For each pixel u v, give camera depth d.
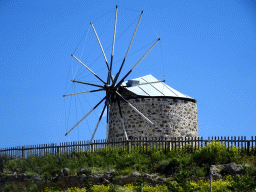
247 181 16.59
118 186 19.52
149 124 31.05
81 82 30.81
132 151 23.66
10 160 30.55
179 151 21.75
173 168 20.27
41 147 29.39
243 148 19.98
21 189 25.84
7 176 28.20
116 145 25.12
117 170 21.89
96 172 22.53
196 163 20.09
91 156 24.97
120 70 30.30
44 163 27.47
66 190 22.02
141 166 21.31
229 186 16.56
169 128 31.02
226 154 19.80
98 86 30.86
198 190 16.80
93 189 19.92
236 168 18.53
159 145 22.97
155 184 19.50
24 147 30.86
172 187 17.19
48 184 24.56
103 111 30.55
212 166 19.17
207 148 20.39
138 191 18.27
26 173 27.03
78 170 23.86
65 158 26.69
